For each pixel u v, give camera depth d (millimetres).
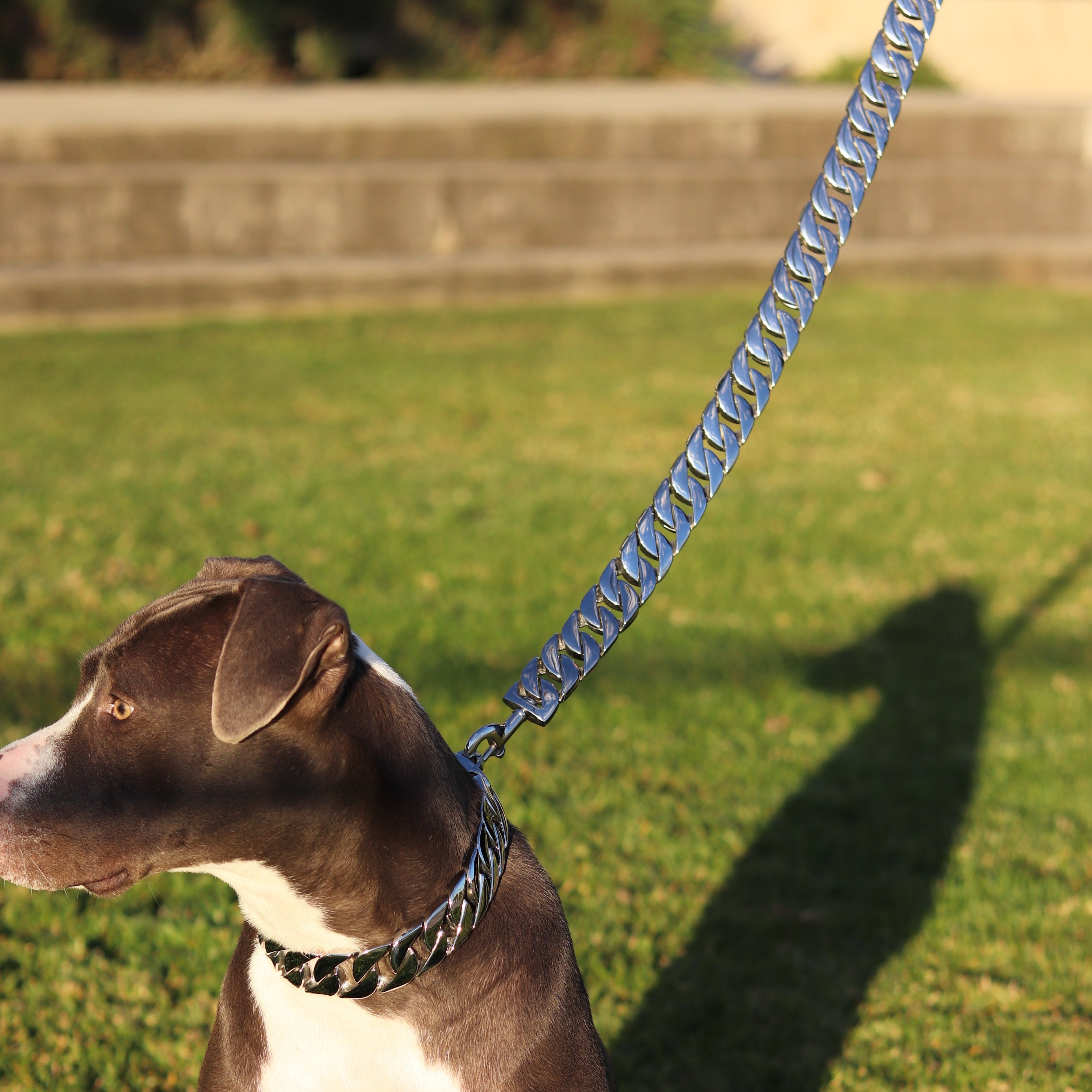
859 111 1605
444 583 3504
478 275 7527
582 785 2553
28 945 2189
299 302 7270
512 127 8125
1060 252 8336
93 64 9539
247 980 1663
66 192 7168
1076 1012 2145
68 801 1566
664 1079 2041
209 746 1569
